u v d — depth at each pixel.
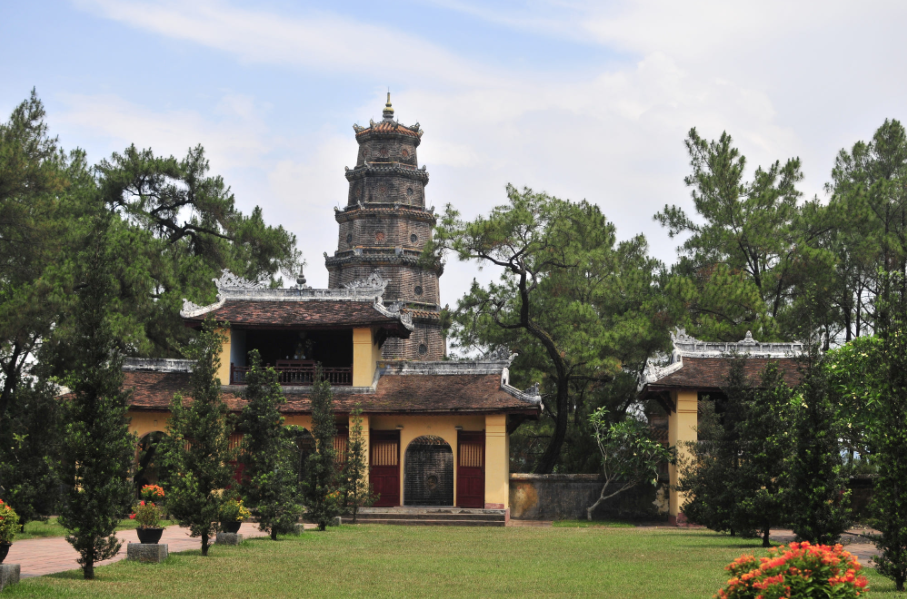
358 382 39.47
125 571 17.94
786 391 26.34
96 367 17.42
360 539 27.27
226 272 41.78
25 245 34.66
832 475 19.45
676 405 37.72
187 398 37.12
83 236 40.28
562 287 50.22
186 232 51.91
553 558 22.53
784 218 48.28
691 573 19.33
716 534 31.11
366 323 39.00
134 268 40.47
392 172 60.59
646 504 40.00
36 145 35.06
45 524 27.05
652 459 38.81
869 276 47.88
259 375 26.03
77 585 15.97
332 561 20.92
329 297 41.09
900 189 48.69
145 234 43.72
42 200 34.88
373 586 17.19
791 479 19.83
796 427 19.98
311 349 42.38
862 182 51.47
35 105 35.62
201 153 50.97
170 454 21.58
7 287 33.62
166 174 50.31
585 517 40.12
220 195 50.94
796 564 12.27
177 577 17.55
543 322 49.50
